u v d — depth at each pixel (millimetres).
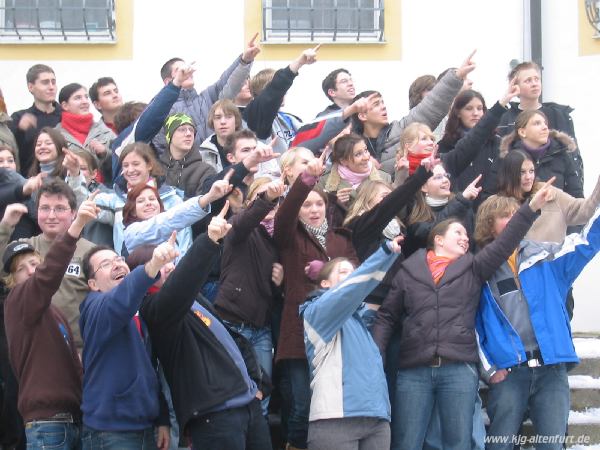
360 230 8477
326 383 7688
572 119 11359
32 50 12266
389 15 12430
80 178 9055
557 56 12312
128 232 8125
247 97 10742
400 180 9164
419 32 12438
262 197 7988
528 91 10383
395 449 8125
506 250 8133
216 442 7223
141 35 12344
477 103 9961
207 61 12352
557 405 8180
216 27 12367
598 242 8258
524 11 12383
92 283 7441
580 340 10406
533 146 9633
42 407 7383
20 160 10438
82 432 7375
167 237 8008
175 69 10570
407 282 8234
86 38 12305
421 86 10711
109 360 7246
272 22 12445
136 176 8773
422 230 8711
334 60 12383
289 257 8219
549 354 8094
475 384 8086
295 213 8039
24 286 7414
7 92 12195
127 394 7211
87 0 12312
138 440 7258
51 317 7527
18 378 7500
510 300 8234
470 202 8719
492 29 12406
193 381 7258
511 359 8094
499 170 9078
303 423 8023
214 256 7059
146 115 9281
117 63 12305
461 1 12445
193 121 9781
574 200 8992
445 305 8125
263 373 7805
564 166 9719
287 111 12281
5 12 12273
